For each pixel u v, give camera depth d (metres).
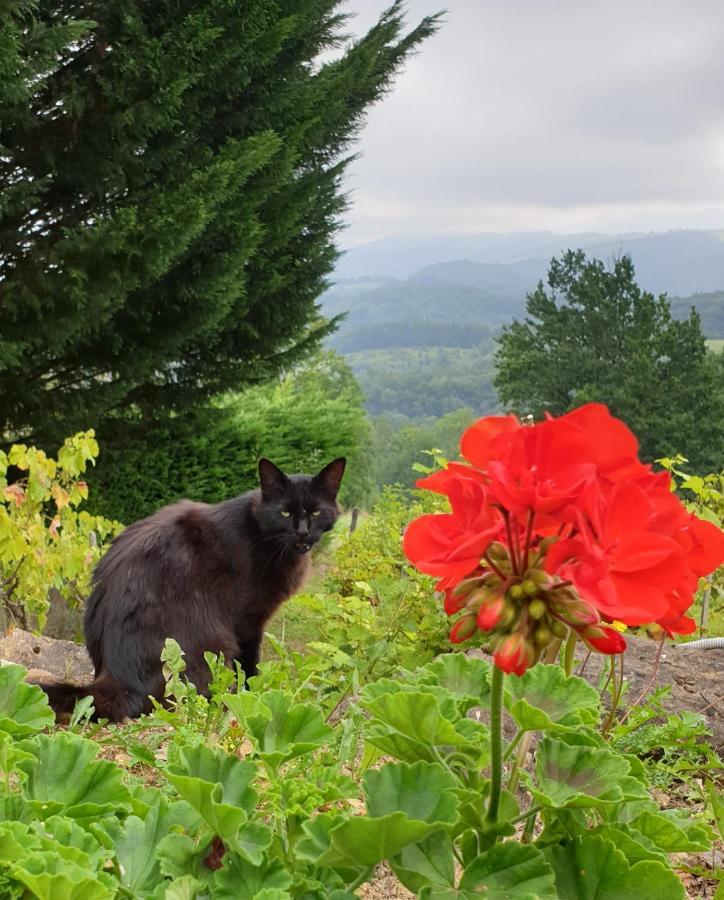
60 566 6.64
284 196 13.03
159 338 11.52
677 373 42.50
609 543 0.99
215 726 2.50
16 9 8.69
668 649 4.05
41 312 9.77
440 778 1.14
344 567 6.92
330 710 2.76
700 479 5.20
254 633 5.42
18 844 1.00
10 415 11.18
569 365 45.72
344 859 1.07
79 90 10.09
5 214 9.92
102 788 1.32
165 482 13.29
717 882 2.26
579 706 1.45
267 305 13.44
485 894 1.11
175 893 1.07
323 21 14.56
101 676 4.58
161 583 4.94
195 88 11.29
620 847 1.24
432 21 15.30
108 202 11.18
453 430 87.69
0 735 1.24
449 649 4.45
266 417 15.39
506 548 1.08
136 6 10.51
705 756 3.07
